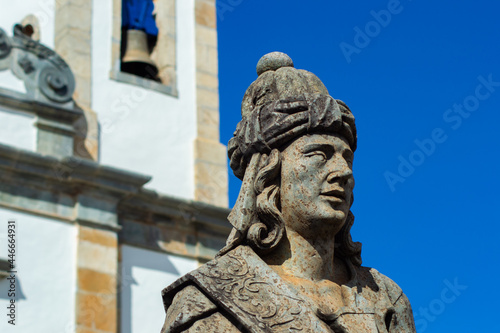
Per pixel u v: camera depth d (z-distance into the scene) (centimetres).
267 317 454
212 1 1883
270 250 488
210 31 1838
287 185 493
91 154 1596
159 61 1781
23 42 1552
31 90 1534
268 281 468
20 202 1468
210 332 448
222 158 1719
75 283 1466
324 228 489
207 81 1781
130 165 1633
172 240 1587
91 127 1612
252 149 503
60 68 1569
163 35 1794
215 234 1627
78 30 1683
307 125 496
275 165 493
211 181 1689
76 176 1502
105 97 1656
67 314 1444
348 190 497
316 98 500
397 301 499
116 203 1542
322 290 482
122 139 1644
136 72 1777
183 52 1795
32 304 1425
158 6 1828
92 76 1662
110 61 1694
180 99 1739
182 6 1836
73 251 1484
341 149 500
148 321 1509
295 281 482
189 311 451
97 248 1500
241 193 495
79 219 1498
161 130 1688
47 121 1532
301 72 521
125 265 1521
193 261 1595
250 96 524
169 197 1590
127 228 1549
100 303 1469
